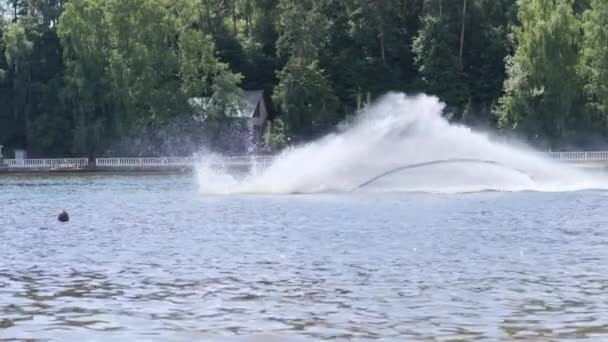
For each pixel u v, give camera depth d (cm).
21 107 11669
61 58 11888
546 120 10181
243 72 12519
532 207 4281
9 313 1952
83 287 2253
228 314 1917
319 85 11012
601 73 10038
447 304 1981
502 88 11388
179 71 10750
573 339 1669
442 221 3716
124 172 9838
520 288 2150
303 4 11988
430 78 11412
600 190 5241
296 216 4034
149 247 3025
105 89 10662
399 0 12494
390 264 2550
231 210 4412
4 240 3312
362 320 1842
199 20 12712
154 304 2030
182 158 9938
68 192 6372
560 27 10031
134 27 10650
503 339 1675
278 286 2225
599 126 10294
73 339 1720
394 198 4928
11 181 8319
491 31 11894
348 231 3400
